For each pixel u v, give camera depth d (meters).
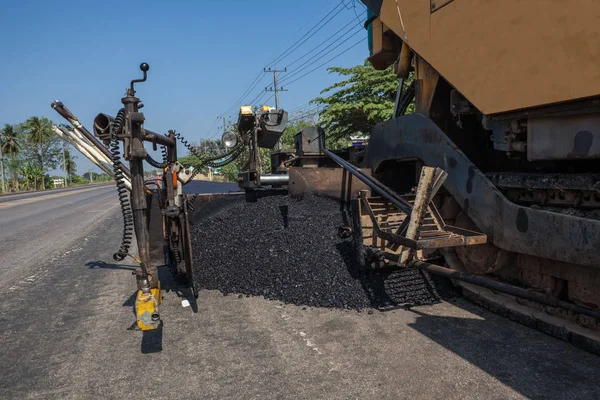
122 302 4.81
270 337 3.62
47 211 19.22
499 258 3.83
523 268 3.78
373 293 4.39
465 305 4.25
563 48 2.87
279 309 4.29
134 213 3.11
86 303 4.83
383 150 5.20
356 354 3.24
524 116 3.26
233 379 2.94
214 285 5.11
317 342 3.48
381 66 6.11
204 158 6.69
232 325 3.92
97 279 5.94
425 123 4.43
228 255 5.44
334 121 21.02
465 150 4.58
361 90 20.12
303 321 3.95
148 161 4.33
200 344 3.54
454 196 4.08
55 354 3.47
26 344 3.71
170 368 3.14
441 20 3.99
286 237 5.26
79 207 20.86
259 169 6.65
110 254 7.78
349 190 5.62
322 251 4.95
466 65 3.72
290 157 8.77
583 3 2.72
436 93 4.49
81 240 9.68
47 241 9.71
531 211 3.27
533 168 4.08
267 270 4.95
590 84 2.70
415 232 3.39
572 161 3.52
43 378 3.07
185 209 4.12
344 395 2.69
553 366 2.97
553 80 2.95
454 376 2.88
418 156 4.56
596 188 2.81
